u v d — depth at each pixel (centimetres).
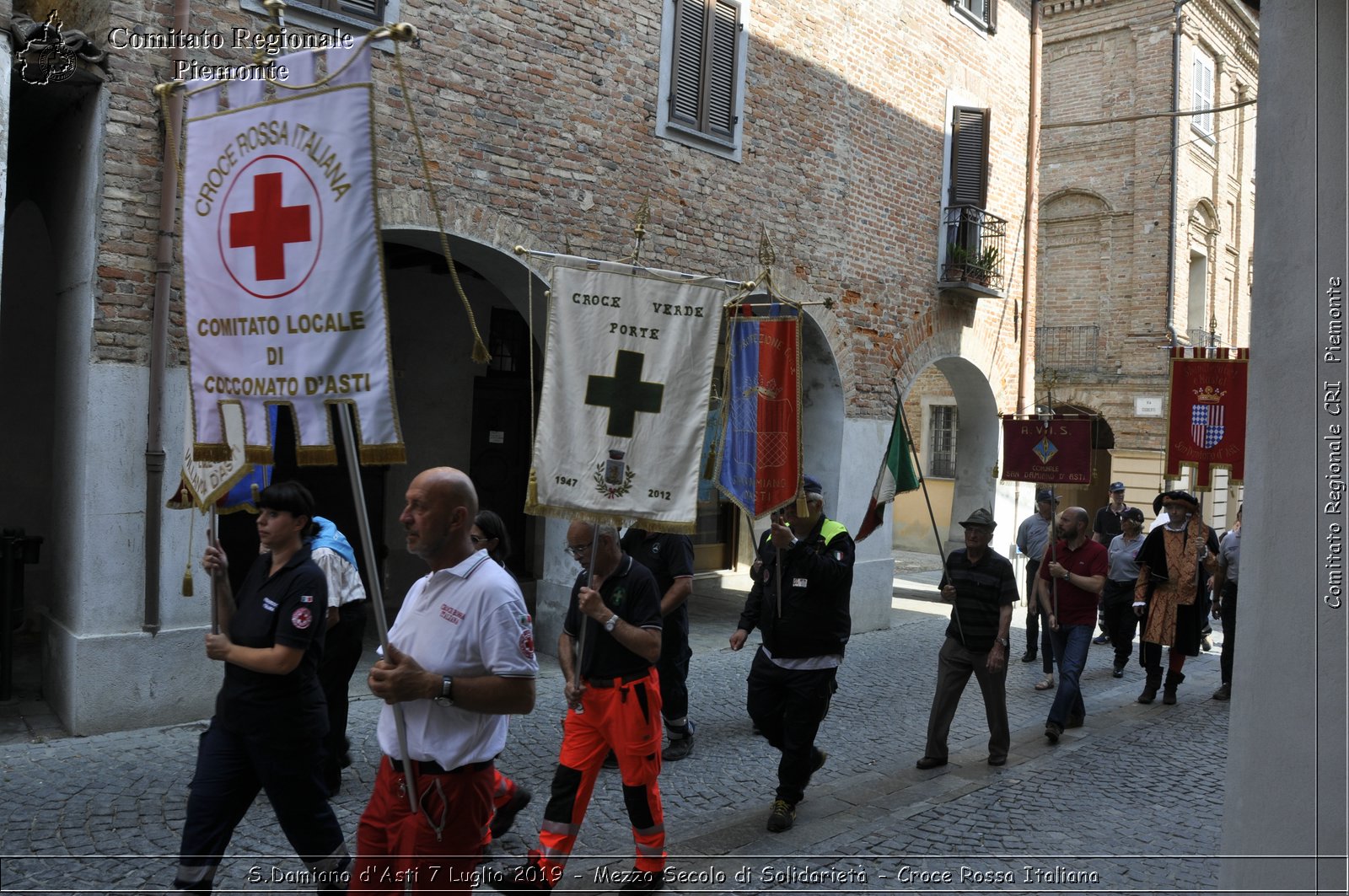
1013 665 1126
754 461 619
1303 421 376
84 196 699
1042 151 2336
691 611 1290
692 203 1047
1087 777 701
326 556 571
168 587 712
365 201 336
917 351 1347
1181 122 2181
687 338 460
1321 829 363
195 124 360
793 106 1159
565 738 480
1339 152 373
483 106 866
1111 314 2245
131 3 694
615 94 968
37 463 970
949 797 645
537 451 441
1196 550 936
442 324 1240
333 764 577
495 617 345
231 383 356
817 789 652
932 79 1361
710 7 1052
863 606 1252
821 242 1201
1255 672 384
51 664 739
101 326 687
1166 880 523
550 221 919
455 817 346
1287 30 387
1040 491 1129
